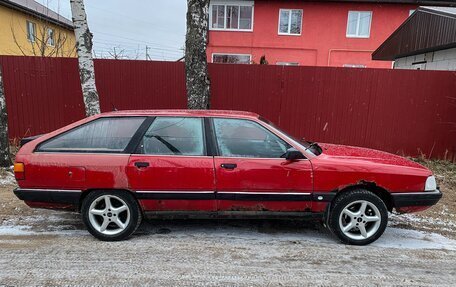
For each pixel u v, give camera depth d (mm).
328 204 3820
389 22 19766
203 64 6605
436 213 5051
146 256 3490
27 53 20031
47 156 3764
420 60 12000
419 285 3053
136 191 3750
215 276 3119
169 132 3879
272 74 8164
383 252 3719
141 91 8203
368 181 3771
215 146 3830
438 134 8172
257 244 3854
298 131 8398
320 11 19922
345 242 3877
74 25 6723
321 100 8234
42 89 8164
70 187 3748
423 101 8070
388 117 8195
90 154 3768
